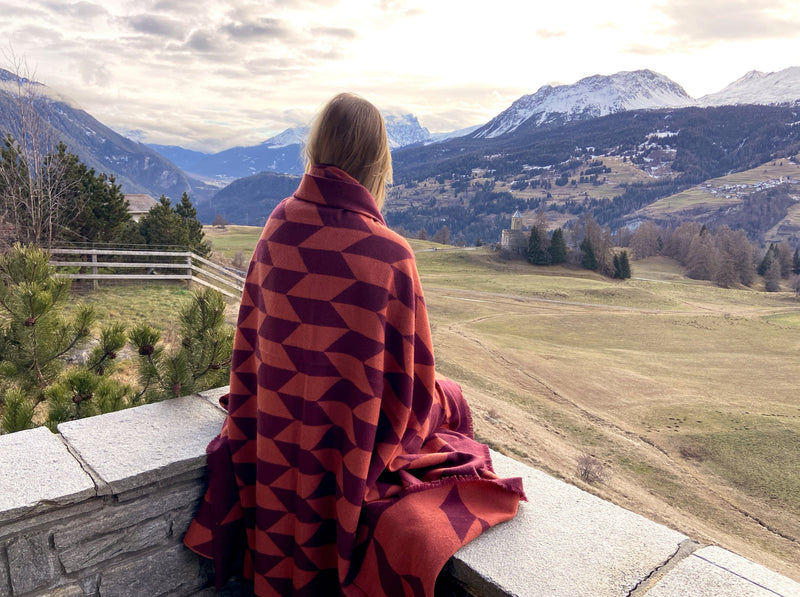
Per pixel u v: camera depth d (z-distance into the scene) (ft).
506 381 139.95
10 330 12.18
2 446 5.69
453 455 5.51
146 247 65.92
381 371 4.79
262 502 5.24
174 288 56.34
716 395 146.00
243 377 5.52
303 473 4.94
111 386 9.79
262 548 5.32
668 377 161.89
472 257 405.80
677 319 247.29
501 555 4.69
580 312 259.39
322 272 4.75
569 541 4.91
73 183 56.65
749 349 206.08
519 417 108.37
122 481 5.08
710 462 101.81
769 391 152.97
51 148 53.47
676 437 112.88
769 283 408.87
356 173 5.09
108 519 5.18
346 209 4.85
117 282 56.24
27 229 50.11
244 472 5.57
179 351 8.55
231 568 5.93
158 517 5.51
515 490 5.28
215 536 5.64
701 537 72.18
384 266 4.76
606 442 105.70
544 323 229.04
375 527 4.93
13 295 12.07
